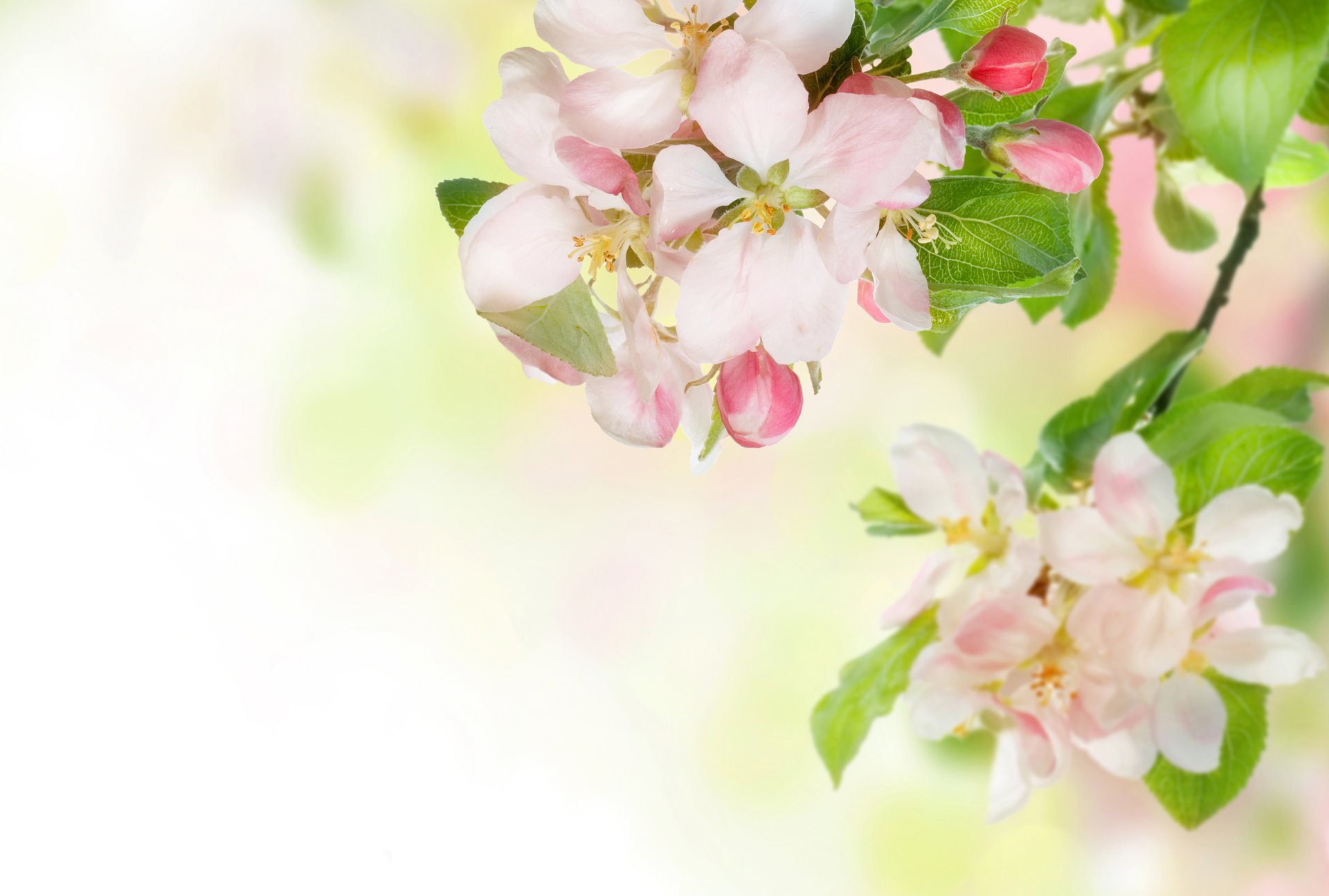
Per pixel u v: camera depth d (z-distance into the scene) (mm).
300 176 1516
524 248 812
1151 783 924
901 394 1748
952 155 802
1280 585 1136
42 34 1672
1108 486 901
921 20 819
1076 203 934
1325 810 1431
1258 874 1471
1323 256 1492
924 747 980
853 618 1834
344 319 1805
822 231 806
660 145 809
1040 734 909
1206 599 898
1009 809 927
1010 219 823
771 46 795
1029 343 1671
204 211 1739
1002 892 1594
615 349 822
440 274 1673
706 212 806
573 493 1885
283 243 1682
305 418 1866
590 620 1886
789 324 807
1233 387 932
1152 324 1579
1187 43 896
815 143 802
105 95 1694
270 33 1501
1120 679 903
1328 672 1416
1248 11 892
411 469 1887
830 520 1821
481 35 1456
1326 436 1448
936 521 930
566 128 812
